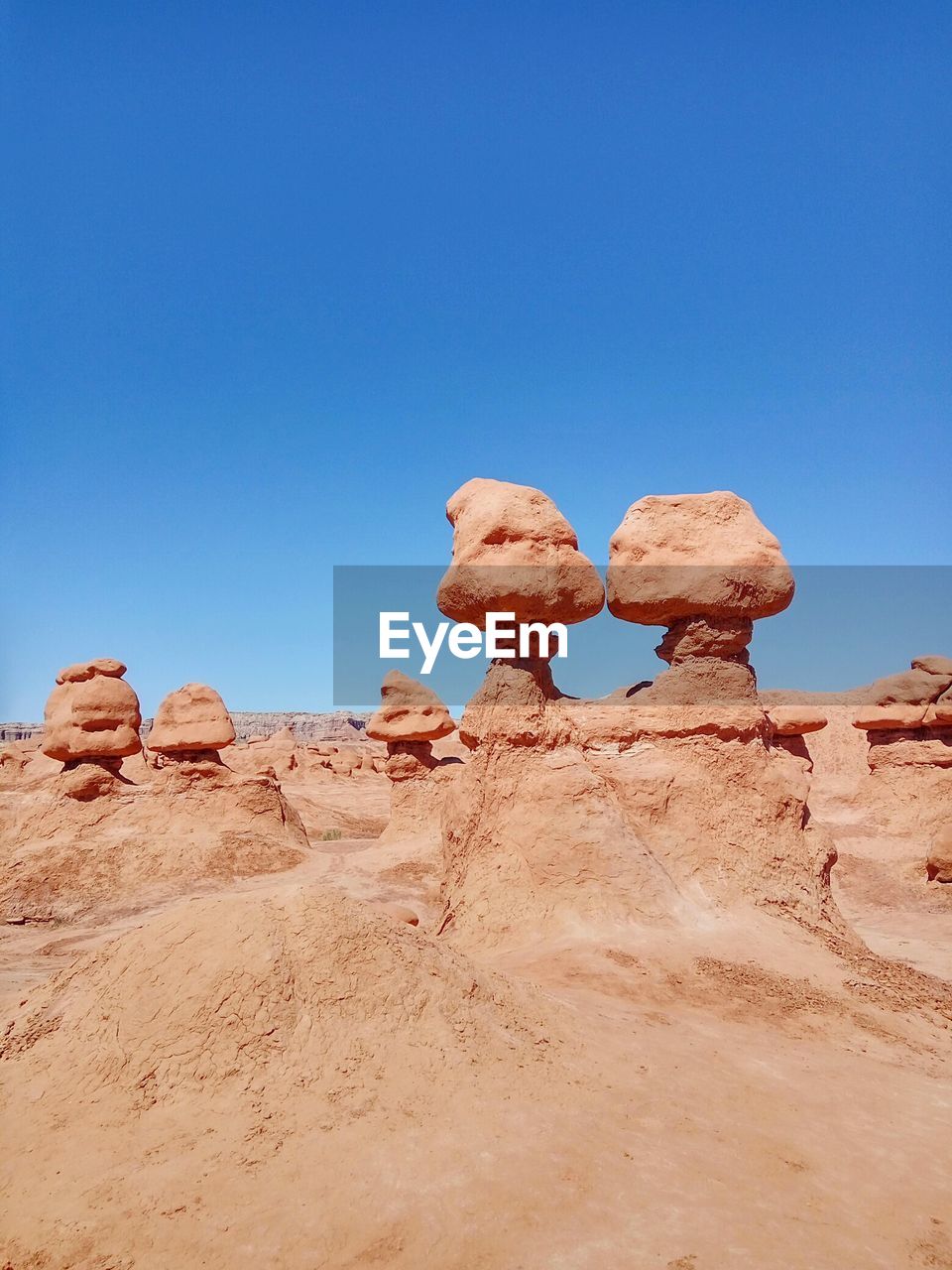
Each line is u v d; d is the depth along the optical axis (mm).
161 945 7801
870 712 34344
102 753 32688
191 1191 5562
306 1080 6652
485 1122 6332
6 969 18594
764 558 15344
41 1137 6242
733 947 11898
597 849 12953
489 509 14883
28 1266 5012
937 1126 7188
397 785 35875
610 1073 7383
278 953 7539
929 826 30656
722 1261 4973
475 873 13664
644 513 15688
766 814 14445
